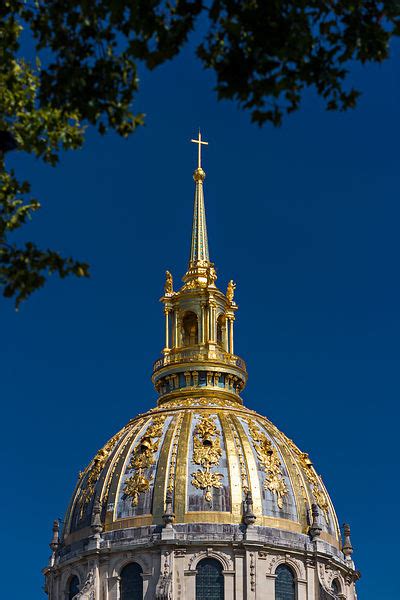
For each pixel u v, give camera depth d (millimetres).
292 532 143375
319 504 150000
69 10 51344
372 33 49219
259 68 49031
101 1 50719
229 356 164000
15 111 57344
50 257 54500
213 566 139125
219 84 49531
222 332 167875
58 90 52500
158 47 49406
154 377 163625
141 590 138875
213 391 159250
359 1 48938
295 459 152375
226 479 143875
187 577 138125
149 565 139250
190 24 49281
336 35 49562
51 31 52188
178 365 160875
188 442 147000
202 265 172125
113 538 142250
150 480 144625
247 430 150375
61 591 146500
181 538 139375
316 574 142625
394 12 48875
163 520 140625
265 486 144500
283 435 156750
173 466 145000
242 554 139250
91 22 51562
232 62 48938
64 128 57281
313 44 49406
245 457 146000
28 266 54281
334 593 143875
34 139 56656
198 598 137625
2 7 53000
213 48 50062
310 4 49156
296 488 147625
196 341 165750
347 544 152000
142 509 143000
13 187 58375
